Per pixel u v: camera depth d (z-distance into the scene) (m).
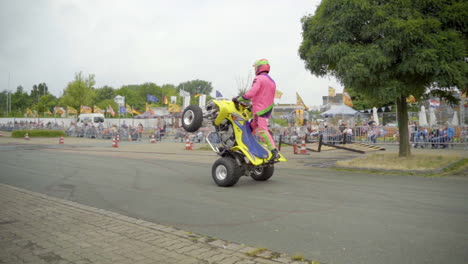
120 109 37.03
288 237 4.11
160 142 26.73
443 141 15.98
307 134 20.12
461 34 8.51
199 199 6.27
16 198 6.36
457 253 3.53
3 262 3.40
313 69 10.28
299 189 7.09
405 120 10.69
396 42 8.21
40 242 3.97
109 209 5.62
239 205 5.76
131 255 3.57
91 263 3.37
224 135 7.76
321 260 3.41
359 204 5.70
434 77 8.23
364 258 3.43
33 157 14.55
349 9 8.82
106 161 13.04
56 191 7.14
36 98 94.00
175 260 3.43
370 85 9.32
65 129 37.94
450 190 6.74
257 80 7.37
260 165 7.46
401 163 9.63
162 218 5.04
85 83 52.06
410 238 4.00
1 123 48.75
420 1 8.55
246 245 3.86
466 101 19.56
